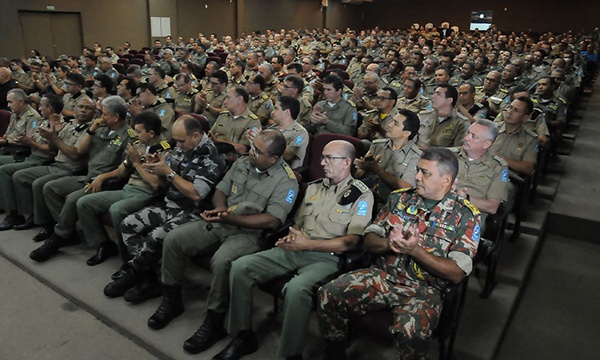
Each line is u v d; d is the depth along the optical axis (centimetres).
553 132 371
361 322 169
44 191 279
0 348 200
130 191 265
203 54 982
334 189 204
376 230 179
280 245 184
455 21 2144
